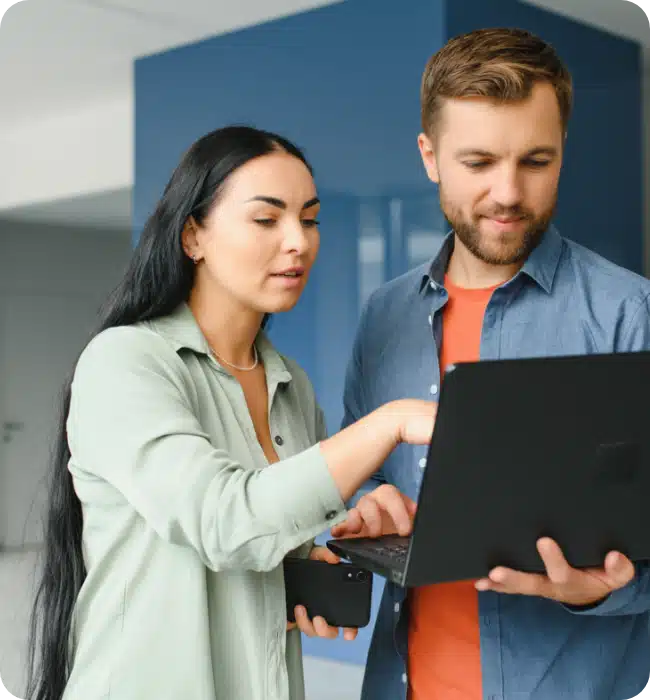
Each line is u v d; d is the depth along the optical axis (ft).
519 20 16.29
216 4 17.07
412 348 5.83
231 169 4.62
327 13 16.62
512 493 3.90
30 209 27.50
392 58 15.71
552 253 5.44
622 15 17.52
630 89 19.03
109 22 18.19
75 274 31.68
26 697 4.91
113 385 4.41
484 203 5.07
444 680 5.40
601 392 3.84
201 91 18.94
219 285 4.85
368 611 4.79
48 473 4.97
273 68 17.57
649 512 4.19
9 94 23.09
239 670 4.60
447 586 5.39
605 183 18.30
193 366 4.78
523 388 3.73
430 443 3.70
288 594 4.85
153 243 4.81
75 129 25.00
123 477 4.29
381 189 15.92
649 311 5.14
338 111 16.52
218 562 4.19
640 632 5.45
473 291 5.66
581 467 3.94
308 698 14.20
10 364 30.22
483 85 4.87
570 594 4.30
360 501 5.16
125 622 4.51
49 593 4.83
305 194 4.71
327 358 16.65
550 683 5.18
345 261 16.39
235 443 4.79
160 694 4.43
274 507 4.07
